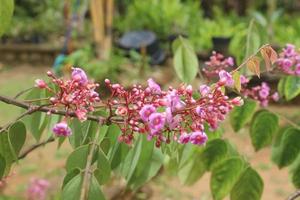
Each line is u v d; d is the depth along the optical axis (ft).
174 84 6.37
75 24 8.32
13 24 9.32
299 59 1.27
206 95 0.88
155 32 8.60
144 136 1.01
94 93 0.88
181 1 10.38
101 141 0.97
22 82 7.75
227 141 1.23
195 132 0.85
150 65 7.35
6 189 4.07
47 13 9.76
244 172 1.14
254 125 1.29
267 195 4.25
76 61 6.49
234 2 10.71
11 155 0.94
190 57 1.28
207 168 1.25
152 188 4.25
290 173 1.28
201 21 8.85
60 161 4.68
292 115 5.79
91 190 0.80
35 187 3.61
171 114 0.84
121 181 3.79
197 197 4.19
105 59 6.87
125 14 9.58
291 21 9.09
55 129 0.86
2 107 5.61
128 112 0.88
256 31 1.30
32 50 8.89
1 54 8.99
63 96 0.88
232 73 0.96
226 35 7.63
